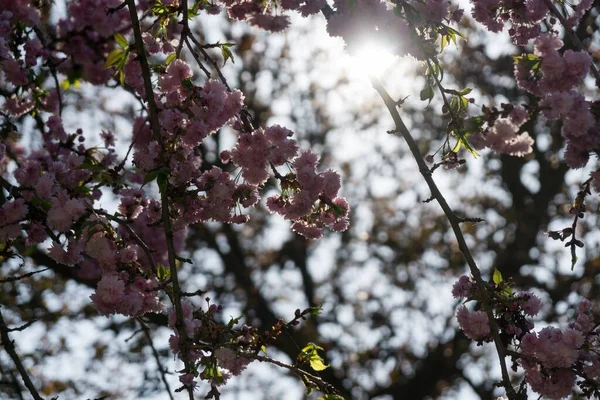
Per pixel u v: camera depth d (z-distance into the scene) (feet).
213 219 13.64
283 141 13.44
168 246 11.06
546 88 12.02
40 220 13.74
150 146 13.11
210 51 46.29
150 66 13.60
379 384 52.08
